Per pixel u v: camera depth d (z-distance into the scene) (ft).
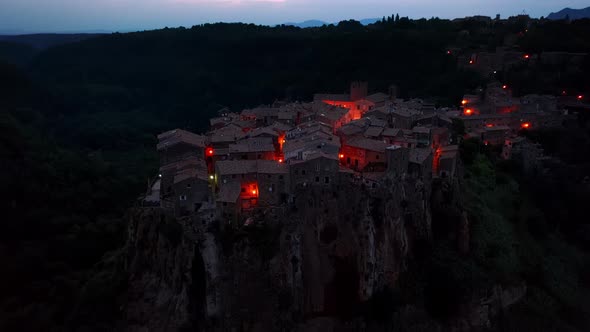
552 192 505.66
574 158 554.05
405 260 355.36
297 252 327.67
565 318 388.98
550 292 400.67
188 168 358.84
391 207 347.36
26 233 463.42
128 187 571.28
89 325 328.90
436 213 382.83
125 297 331.16
